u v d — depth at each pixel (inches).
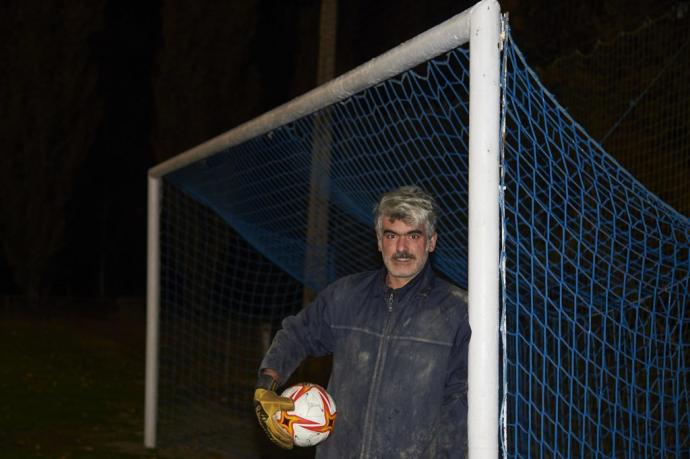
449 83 122.3
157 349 299.7
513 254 148.0
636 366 173.3
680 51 297.0
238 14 748.0
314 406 111.0
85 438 311.3
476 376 100.0
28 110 753.6
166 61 748.6
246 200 268.1
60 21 752.3
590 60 326.6
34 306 730.8
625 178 131.6
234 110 760.3
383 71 129.5
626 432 166.9
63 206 772.6
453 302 107.9
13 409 365.1
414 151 172.2
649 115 307.9
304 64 757.3
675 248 151.6
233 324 487.8
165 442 304.7
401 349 108.0
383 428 107.0
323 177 209.8
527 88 108.8
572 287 151.7
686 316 164.7
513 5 371.6
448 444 102.5
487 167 99.9
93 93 772.6
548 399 176.7
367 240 225.8
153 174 293.7
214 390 401.1
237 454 285.3
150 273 299.9
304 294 438.0
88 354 546.3
